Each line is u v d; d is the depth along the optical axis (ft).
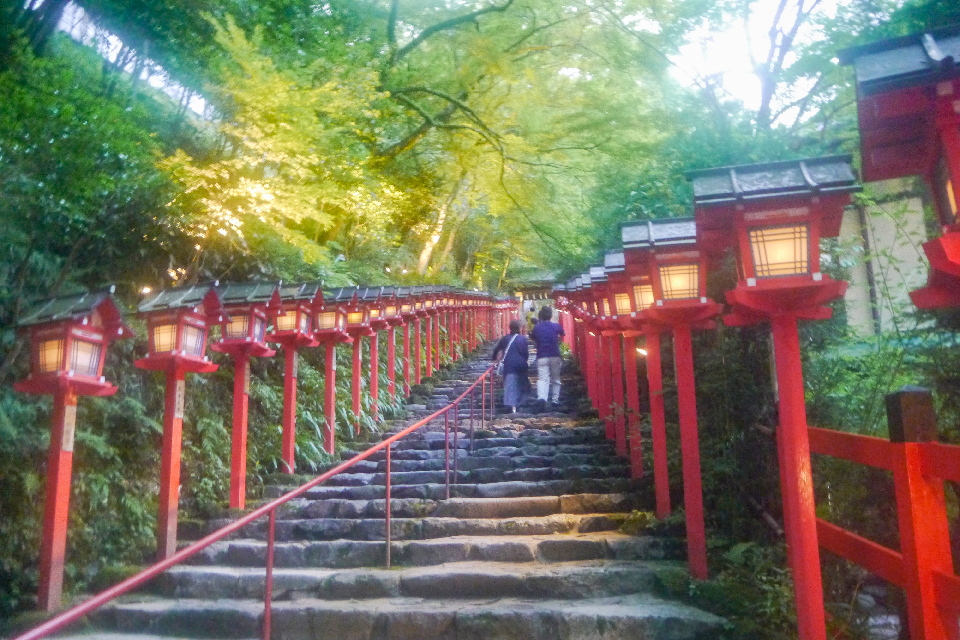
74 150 14.79
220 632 14.65
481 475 23.07
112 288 15.15
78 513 16.93
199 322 18.22
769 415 15.89
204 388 22.45
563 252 41.45
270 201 22.16
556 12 33.01
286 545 17.89
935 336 12.67
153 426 19.19
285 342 24.43
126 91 23.54
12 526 15.30
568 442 27.09
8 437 15.16
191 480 20.65
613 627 13.52
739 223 9.98
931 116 7.38
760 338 16.43
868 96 7.27
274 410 25.67
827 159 10.08
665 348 22.77
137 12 24.58
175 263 22.43
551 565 16.65
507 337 35.50
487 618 13.97
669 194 22.13
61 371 14.44
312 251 24.38
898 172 8.89
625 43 28.81
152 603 15.72
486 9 33.30
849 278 16.31
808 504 9.88
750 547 15.33
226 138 23.31
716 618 13.30
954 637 8.46
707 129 20.93
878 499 12.83
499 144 36.01
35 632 7.22
